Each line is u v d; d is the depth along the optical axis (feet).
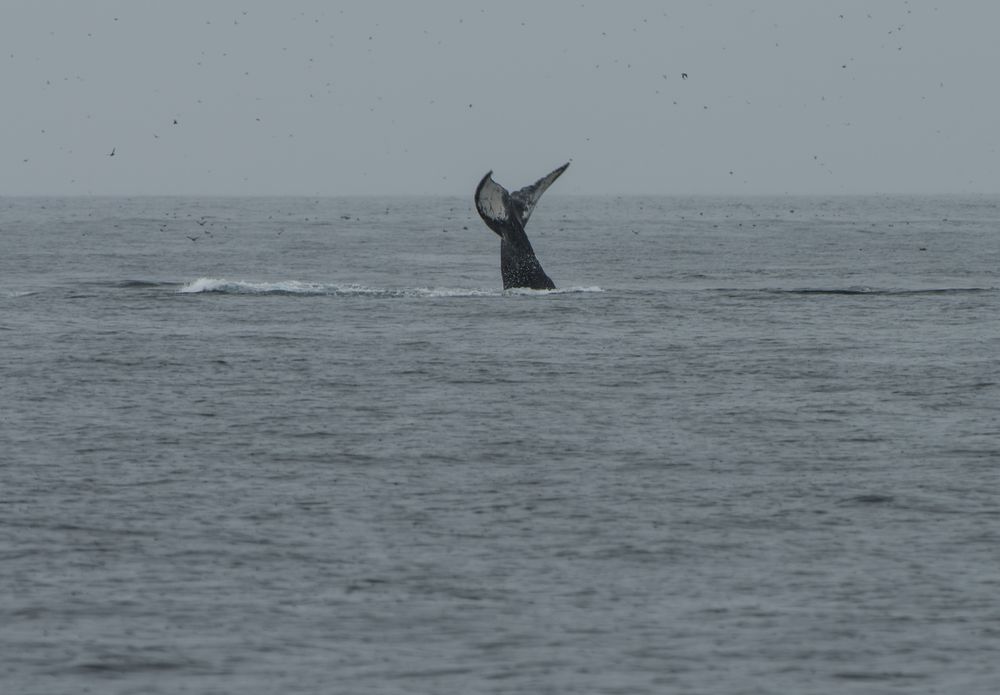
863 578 227.61
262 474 298.97
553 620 208.85
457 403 386.52
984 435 339.98
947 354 475.72
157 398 388.98
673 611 212.64
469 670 190.39
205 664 192.13
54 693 182.70
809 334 529.45
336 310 595.06
